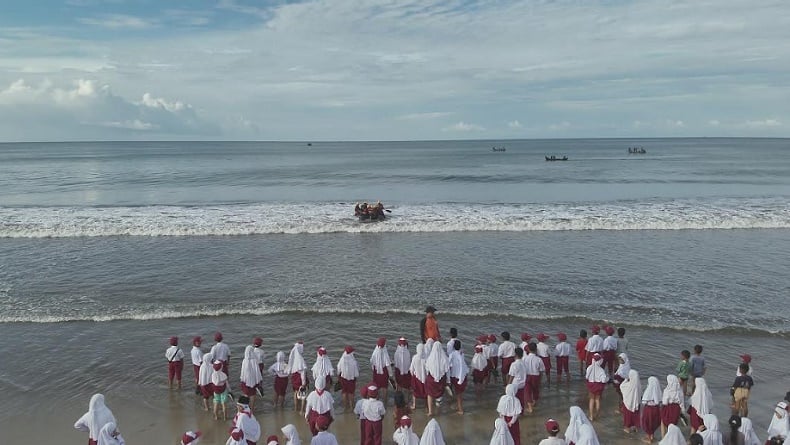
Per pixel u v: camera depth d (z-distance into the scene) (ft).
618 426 31.12
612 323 45.03
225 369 35.06
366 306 49.55
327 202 116.57
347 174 207.21
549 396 34.88
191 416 32.32
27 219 90.38
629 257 65.87
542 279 57.26
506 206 106.63
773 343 41.16
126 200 125.49
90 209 102.42
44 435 30.12
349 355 32.94
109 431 23.95
